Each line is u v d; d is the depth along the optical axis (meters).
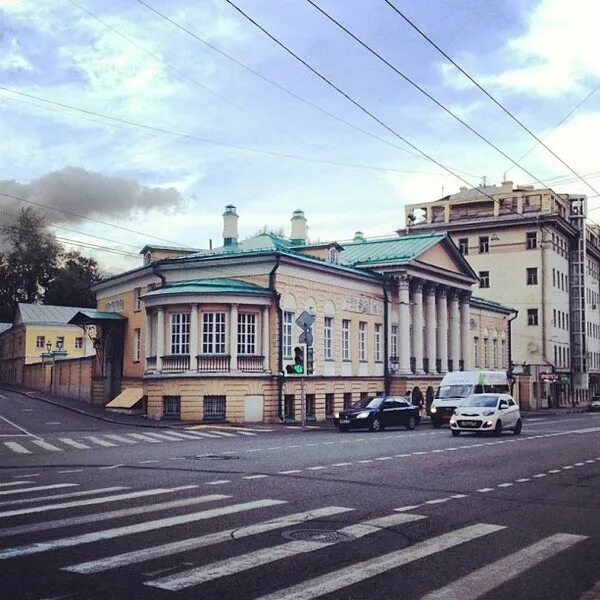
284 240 48.38
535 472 16.44
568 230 81.12
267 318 38.69
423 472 16.12
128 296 47.19
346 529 9.72
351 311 46.06
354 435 29.44
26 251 94.38
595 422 44.34
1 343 86.75
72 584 6.97
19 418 37.94
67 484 13.89
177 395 37.50
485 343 66.31
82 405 47.25
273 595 6.70
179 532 9.39
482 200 80.44
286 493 12.82
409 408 35.59
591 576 7.50
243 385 37.50
